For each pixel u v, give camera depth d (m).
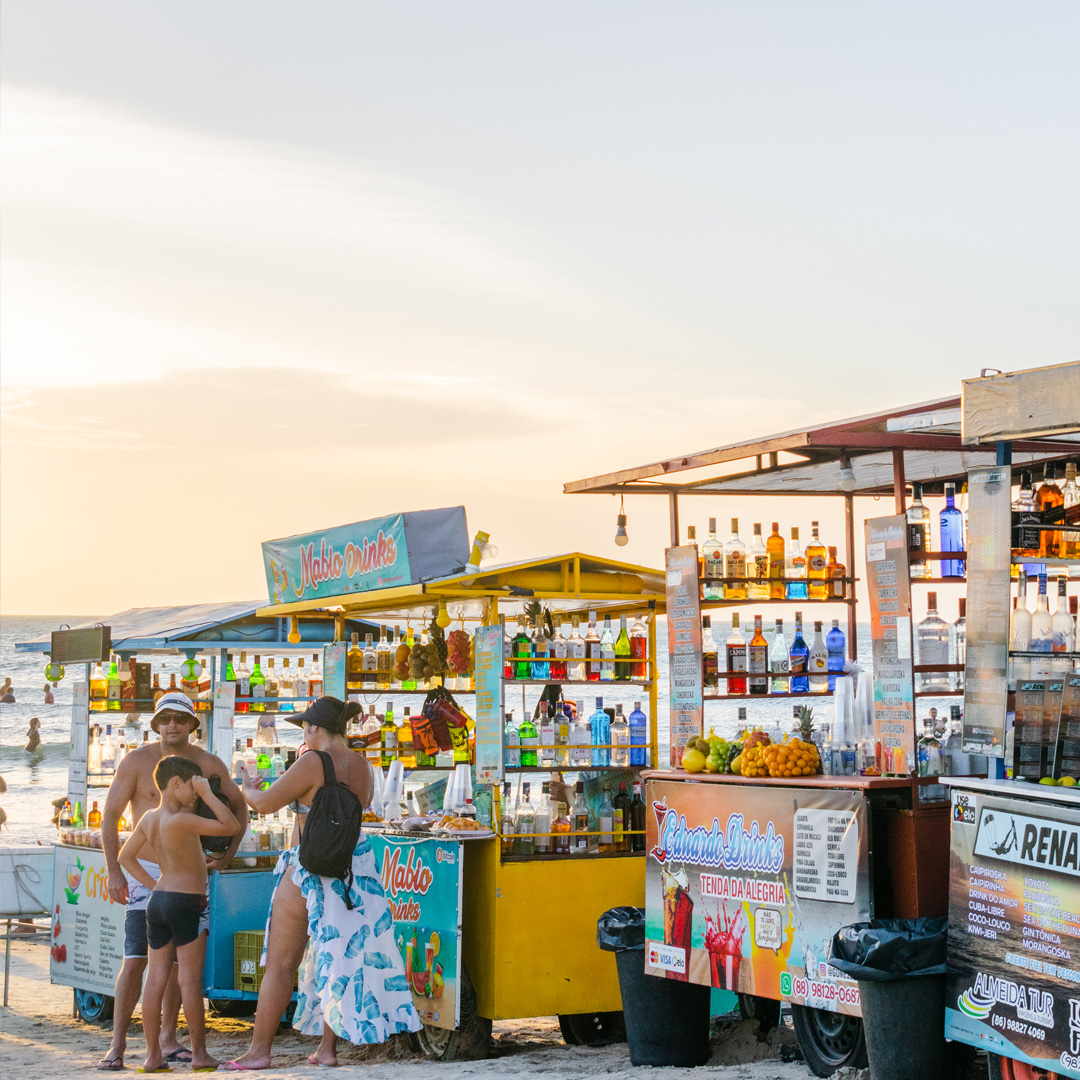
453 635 8.52
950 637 6.12
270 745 9.50
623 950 6.84
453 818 7.45
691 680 7.23
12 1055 7.63
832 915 5.86
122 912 8.46
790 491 8.02
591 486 7.67
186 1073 6.63
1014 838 5.05
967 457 6.80
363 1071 6.59
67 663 9.79
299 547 9.55
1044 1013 4.85
